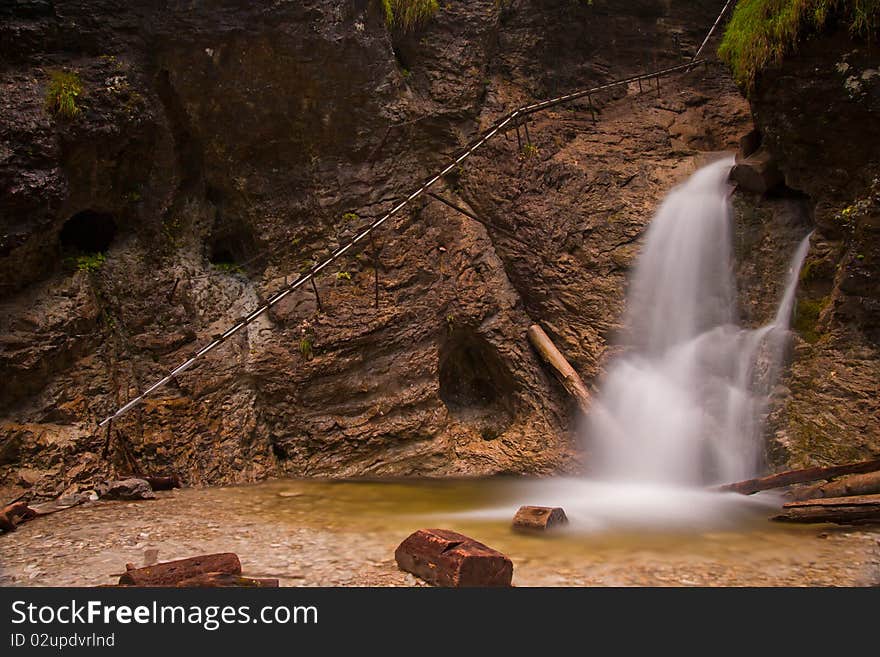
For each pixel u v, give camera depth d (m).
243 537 7.29
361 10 11.48
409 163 12.41
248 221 11.98
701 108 13.90
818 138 10.16
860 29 9.45
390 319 11.59
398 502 9.23
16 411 9.62
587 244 11.85
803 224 10.87
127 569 5.87
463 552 5.59
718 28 14.76
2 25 9.77
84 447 9.77
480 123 12.88
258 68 11.05
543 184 12.29
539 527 7.59
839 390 9.87
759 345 10.70
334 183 11.90
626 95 14.20
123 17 10.45
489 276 12.30
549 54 13.92
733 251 11.20
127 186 11.07
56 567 6.34
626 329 11.45
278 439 11.16
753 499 9.35
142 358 10.78
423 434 11.55
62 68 10.10
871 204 9.73
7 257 9.56
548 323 12.05
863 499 7.57
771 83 10.42
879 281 9.77
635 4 14.30
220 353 11.05
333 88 11.51
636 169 12.29
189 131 11.39
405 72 12.55
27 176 9.48
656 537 7.32
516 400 12.09
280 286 11.77
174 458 10.30
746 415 10.53
